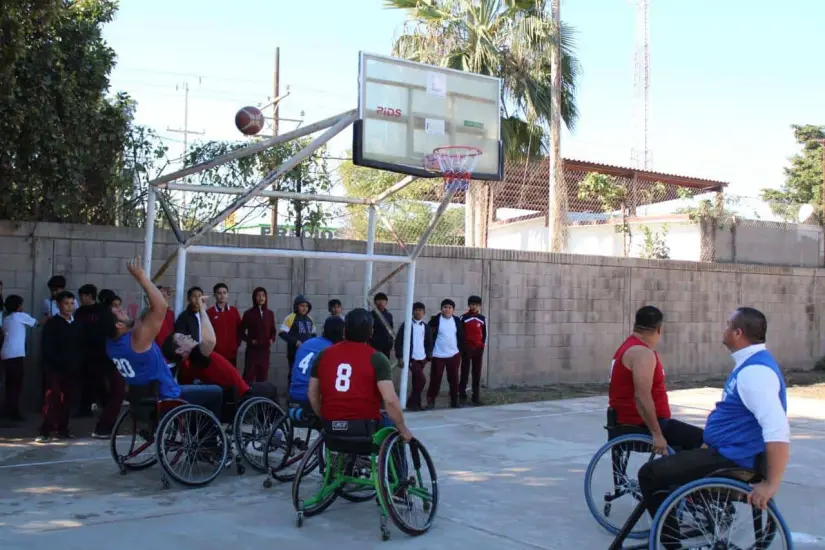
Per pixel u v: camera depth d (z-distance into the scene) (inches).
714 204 757.3
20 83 398.3
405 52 791.7
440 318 472.4
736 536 186.1
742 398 180.1
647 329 229.6
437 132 397.4
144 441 330.6
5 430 361.1
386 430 226.8
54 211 421.1
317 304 486.3
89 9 480.1
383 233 621.0
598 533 228.8
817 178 1460.4
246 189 393.4
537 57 765.3
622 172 870.4
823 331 783.7
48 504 246.1
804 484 294.8
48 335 340.2
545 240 923.4
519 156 807.7
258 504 251.8
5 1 349.7
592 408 471.8
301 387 269.4
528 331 569.9
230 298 458.0
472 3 784.3
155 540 213.8
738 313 185.8
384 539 218.4
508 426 405.7
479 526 233.9
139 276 263.1
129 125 460.4
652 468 191.6
